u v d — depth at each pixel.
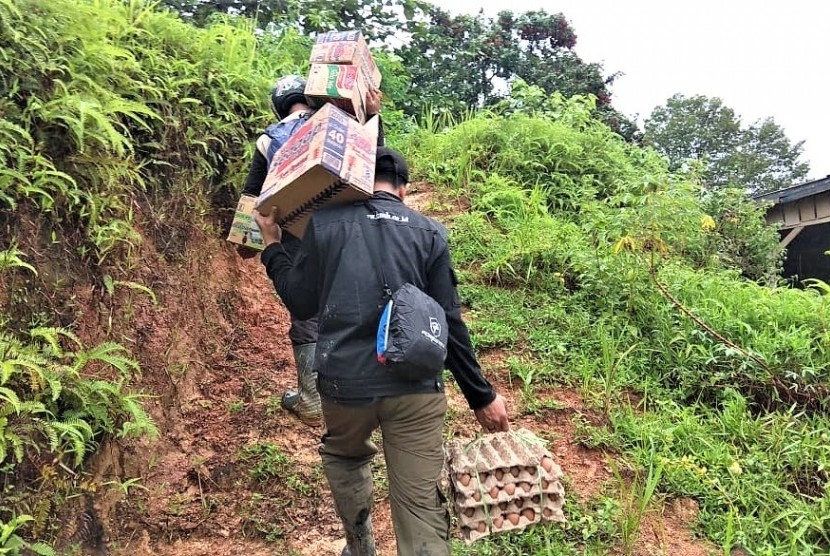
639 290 5.23
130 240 3.48
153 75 4.05
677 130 37.78
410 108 11.50
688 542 3.29
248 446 3.61
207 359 4.07
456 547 3.11
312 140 2.36
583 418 4.11
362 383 2.21
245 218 3.37
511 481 2.41
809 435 3.94
